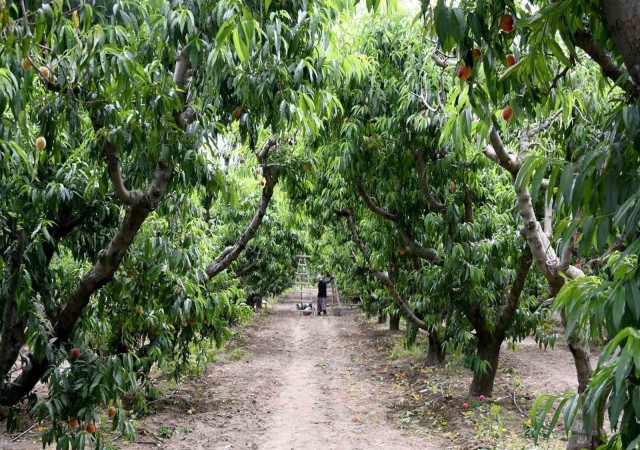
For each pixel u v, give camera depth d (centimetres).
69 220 376
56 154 279
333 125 537
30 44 188
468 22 160
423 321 763
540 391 721
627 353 106
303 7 279
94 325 427
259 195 856
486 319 627
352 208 789
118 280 413
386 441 547
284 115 268
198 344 628
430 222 554
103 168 350
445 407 641
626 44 123
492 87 183
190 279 500
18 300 286
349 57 339
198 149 304
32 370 335
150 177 350
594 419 122
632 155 132
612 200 129
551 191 147
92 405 323
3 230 326
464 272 564
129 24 247
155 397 610
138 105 245
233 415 643
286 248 1369
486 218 575
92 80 250
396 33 519
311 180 687
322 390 790
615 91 378
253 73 281
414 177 599
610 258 183
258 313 1866
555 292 340
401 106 495
